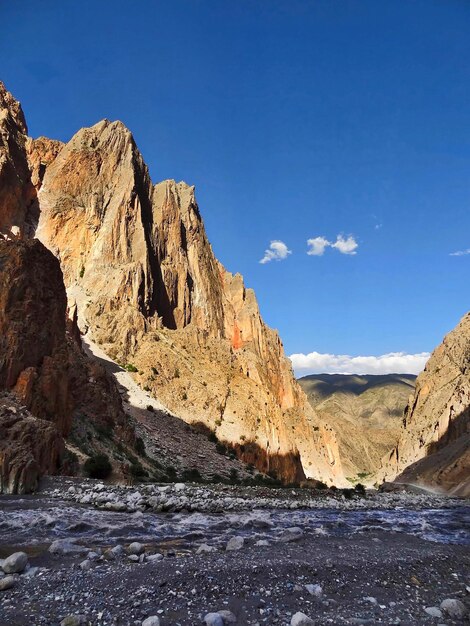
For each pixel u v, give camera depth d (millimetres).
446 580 12289
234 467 70188
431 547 17266
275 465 94750
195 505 22000
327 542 16531
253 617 8477
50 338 38969
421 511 34344
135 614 8180
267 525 19078
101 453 39469
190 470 58438
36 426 27703
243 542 14516
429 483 96812
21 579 9672
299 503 29156
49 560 11305
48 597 8750
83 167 115938
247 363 115000
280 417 107375
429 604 10156
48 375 36156
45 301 40094
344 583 10883
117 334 90500
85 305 94625
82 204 111438
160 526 16719
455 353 170625
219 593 9391
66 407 38250
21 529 14547
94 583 9477
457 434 124938
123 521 17047
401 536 20344
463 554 15859
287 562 11727
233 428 88875
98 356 82188
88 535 14570
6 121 106812
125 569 10438
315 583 10633
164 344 96188
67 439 37281
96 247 106000
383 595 10438
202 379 94750
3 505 18438
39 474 24672
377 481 166375
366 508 32719
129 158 122125
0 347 33500
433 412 155000
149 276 106062
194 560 11500
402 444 162125
